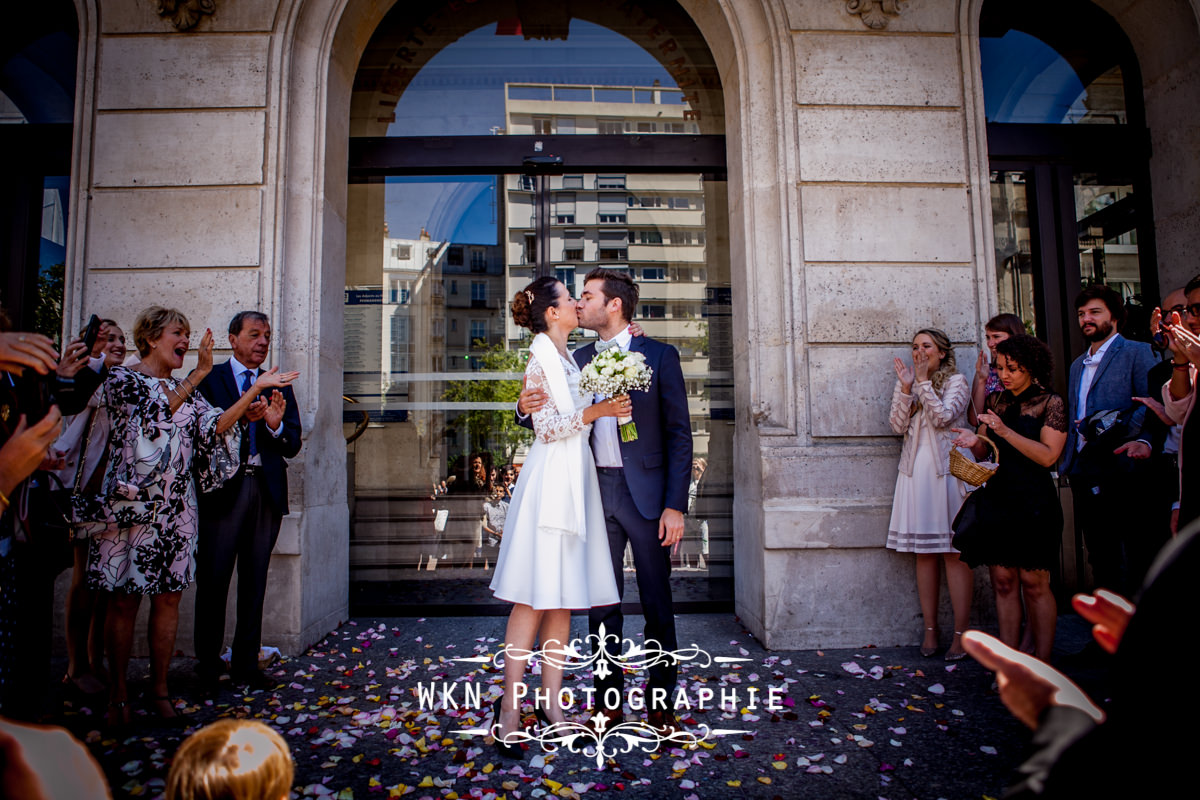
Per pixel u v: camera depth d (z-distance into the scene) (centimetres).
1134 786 69
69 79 482
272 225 416
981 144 436
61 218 477
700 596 486
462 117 520
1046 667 93
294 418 352
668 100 524
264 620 389
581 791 233
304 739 277
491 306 511
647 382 261
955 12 442
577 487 261
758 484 416
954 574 372
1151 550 344
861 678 345
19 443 150
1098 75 519
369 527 496
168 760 250
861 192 430
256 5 428
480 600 483
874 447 412
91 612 327
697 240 510
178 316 297
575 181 514
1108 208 500
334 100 457
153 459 277
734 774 246
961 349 424
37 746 84
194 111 423
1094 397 371
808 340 420
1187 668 69
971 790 232
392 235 507
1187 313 304
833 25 438
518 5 525
